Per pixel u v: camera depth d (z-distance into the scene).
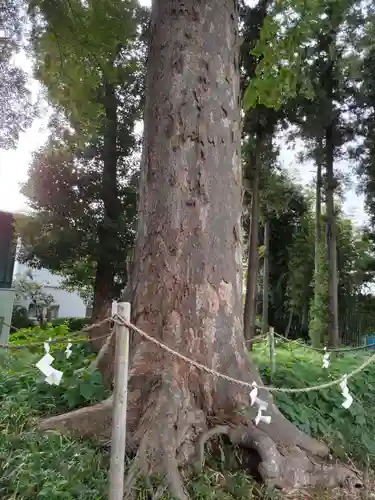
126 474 2.71
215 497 2.75
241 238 4.05
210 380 3.49
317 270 16.06
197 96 4.02
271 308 22.88
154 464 2.81
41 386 4.07
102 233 13.47
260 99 6.29
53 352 4.61
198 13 4.20
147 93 4.30
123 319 2.26
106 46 7.30
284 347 7.16
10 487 2.46
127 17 7.16
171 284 3.67
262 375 4.95
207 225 3.80
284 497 2.93
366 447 3.78
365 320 18.92
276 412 3.56
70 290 20.95
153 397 3.24
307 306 20.59
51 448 2.96
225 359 3.60
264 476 3.03
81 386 3.86
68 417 3.37
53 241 12.95
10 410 3.60
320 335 15.30
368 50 11.39
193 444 3.13
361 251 18.72
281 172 15.52
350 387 4.89
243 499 2.83
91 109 8.38
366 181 13.95
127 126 14.00
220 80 4.14
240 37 4.54
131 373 3.44
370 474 3.45
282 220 21.00
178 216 3.80
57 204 13.12
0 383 4.25
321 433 3.84
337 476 3.18
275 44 6.03
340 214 18.86
